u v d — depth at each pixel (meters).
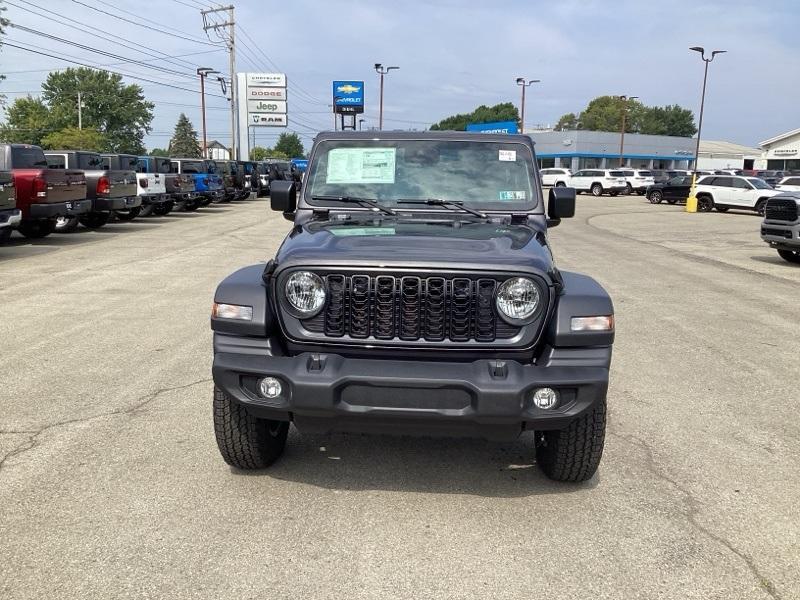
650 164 89.56
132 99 105.62
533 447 4.67
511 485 4.09
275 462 4.33
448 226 4.32
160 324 7.82
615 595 3.04
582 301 3.52
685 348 7.32
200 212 26.25
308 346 3.57
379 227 4.20
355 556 3.30
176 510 3.69
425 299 3.49
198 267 12.06
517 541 3.47
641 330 8.12
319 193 4.74
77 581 3.04
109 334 7.35
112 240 16.11
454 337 3.50
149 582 3.05
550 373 3.42
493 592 3.04
